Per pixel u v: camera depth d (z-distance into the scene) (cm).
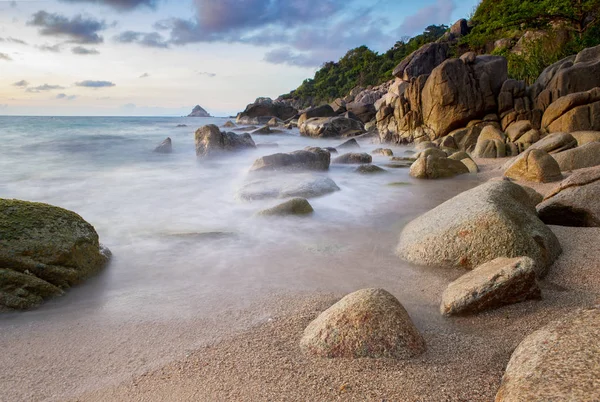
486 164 1292
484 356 279
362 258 508
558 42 2350
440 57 3519
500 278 348
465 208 499
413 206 791
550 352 216
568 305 343
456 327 329
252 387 252
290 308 369
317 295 398
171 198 880
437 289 409
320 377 260
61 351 306
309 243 570
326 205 786
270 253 530
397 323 289
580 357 203
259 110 5775
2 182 1068
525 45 2498
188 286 428
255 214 709
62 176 1179
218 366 278
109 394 253
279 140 2897
